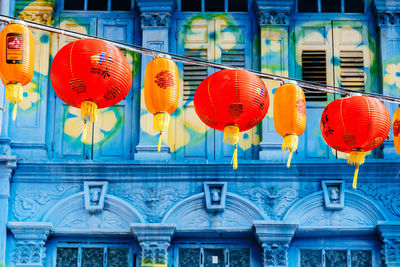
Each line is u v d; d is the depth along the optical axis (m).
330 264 14.02
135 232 13.77
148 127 14.45
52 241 14.05
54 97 14.75
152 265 13.69
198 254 14.05
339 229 13.90
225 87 10.88
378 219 14.01
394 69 14.80
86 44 10.43
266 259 13.76
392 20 14.97
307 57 14.98
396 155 14.31
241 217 14.00
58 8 15.17
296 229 13.87
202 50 15.02
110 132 14.59
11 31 10.33
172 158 14.45
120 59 10.51
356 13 15.21
